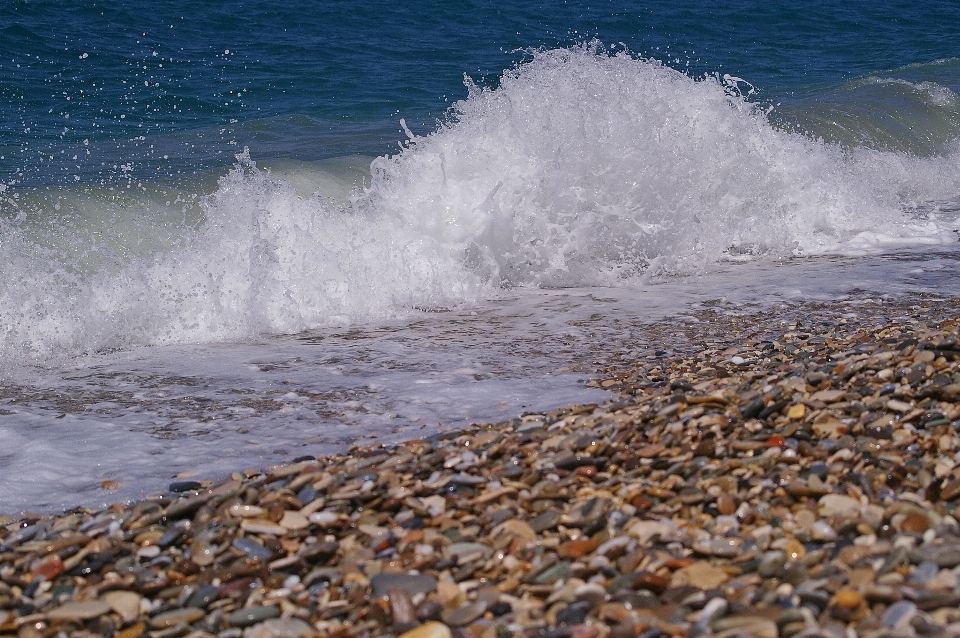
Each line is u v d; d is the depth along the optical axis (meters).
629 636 2.03
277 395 4.31
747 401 3.52
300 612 2.32
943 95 12.89
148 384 4.49
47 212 6.06
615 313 5.68
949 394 3.30
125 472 3.45
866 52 20.41
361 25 20.44
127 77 13.64
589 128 6.73
